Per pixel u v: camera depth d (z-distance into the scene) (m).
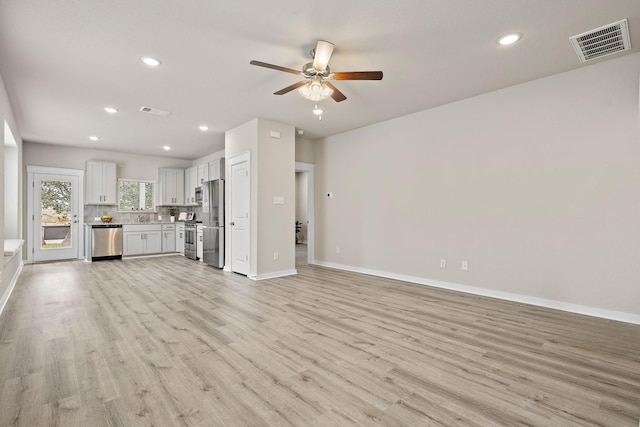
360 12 2.38
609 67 3.15
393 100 4.24
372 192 5.42
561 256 3.44
